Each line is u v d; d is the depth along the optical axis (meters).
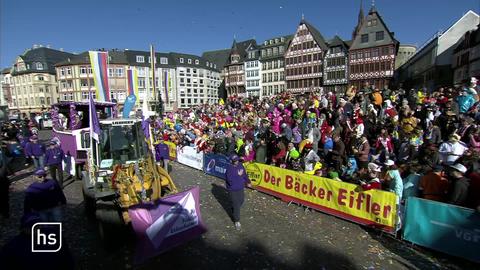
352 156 10.54
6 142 21.28
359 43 49.16
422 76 42.25
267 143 13.38
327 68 53.56
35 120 30.16
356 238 7.09
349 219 7.93
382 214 7.16
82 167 12.06
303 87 57.81
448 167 7.14
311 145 11.81
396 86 44.88
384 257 6.20
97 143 8.05
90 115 7.22
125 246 6.82
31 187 6.38
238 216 7.74
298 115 15.80
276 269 5.83
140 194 6.95
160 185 7.04
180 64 80.44
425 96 15.85
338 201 8.20
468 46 30.44
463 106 11.92
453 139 8.77
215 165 13.75
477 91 12.82
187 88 82.31
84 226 7.97
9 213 9.07
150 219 6.07
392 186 7.52
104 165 8.09
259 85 68.31
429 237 6.30
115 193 7.00
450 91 14.68
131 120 8.69
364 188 7.52
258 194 10.68
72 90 68.62
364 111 15.10
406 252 6.39
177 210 6.48
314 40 55.53
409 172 8.38
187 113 31.62
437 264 5.88
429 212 6.30
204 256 6.37
